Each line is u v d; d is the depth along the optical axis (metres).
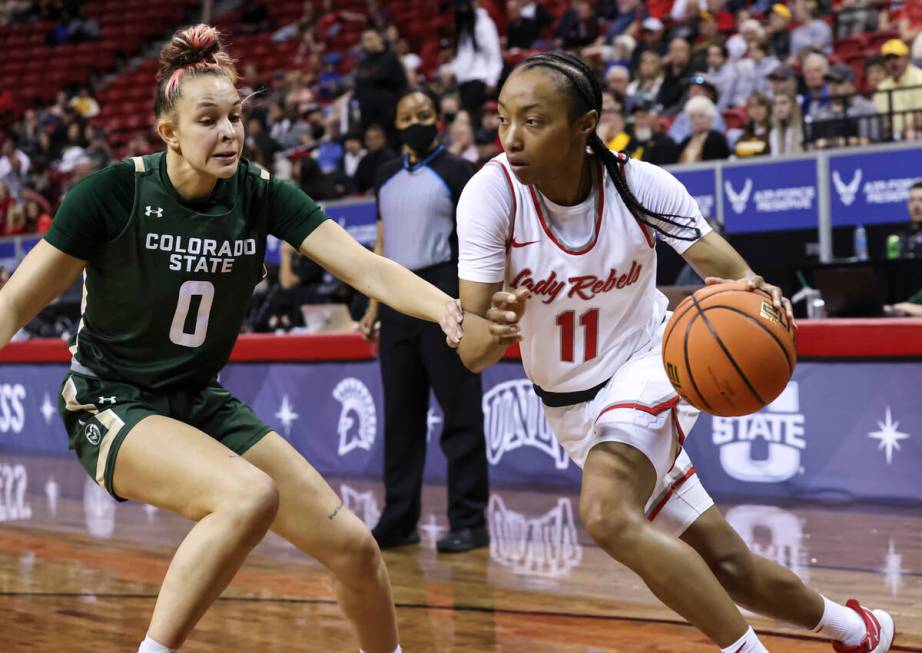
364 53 13.77
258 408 8.64
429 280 5.49
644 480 2.95
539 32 13.96
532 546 5.61
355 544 3.03
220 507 2.73
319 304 8.98
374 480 7.85
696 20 11.90
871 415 6.19
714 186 8.69
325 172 12.05
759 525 5.74
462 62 13.13
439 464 7.82
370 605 3.14
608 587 4.77
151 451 2.86
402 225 5.50
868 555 5.04
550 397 3.29
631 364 3.16
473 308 3.04
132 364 3.08
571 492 6.99
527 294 2.76
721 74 11.00
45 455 10.08
